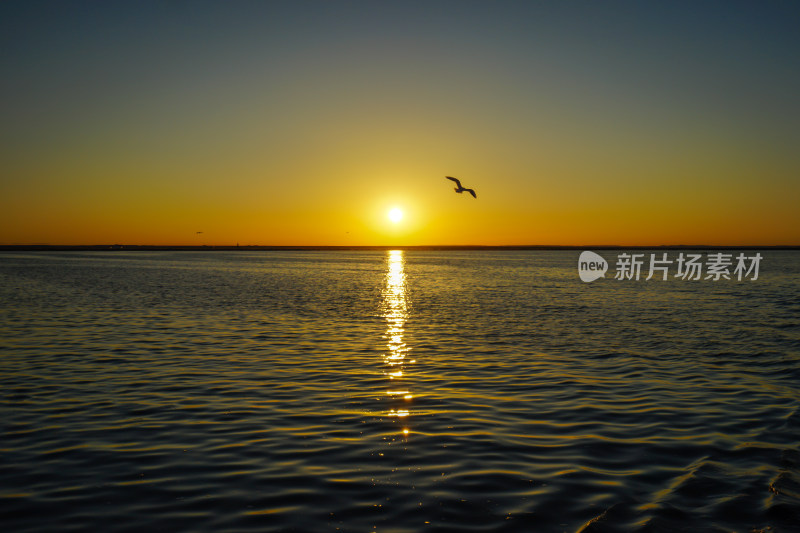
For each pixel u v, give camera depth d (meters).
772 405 16.48
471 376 20.30
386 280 81.62
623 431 14.10
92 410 15.74
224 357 23.62
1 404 16.30
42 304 44.91
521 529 9.09
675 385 19.00
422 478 11.09
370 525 9.21
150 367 21.52
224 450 12.64
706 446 12.99
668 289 64.50
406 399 17.11
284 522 9.30
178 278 82.69
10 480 10.94
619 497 10.27
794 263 169.75
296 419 15.02
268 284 70.94
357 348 26.00
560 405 16.48
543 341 28.20
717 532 9.05
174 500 10.09
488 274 101.38
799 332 31.08
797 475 11.31
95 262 153.75
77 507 9.80
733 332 31.17
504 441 13.31
